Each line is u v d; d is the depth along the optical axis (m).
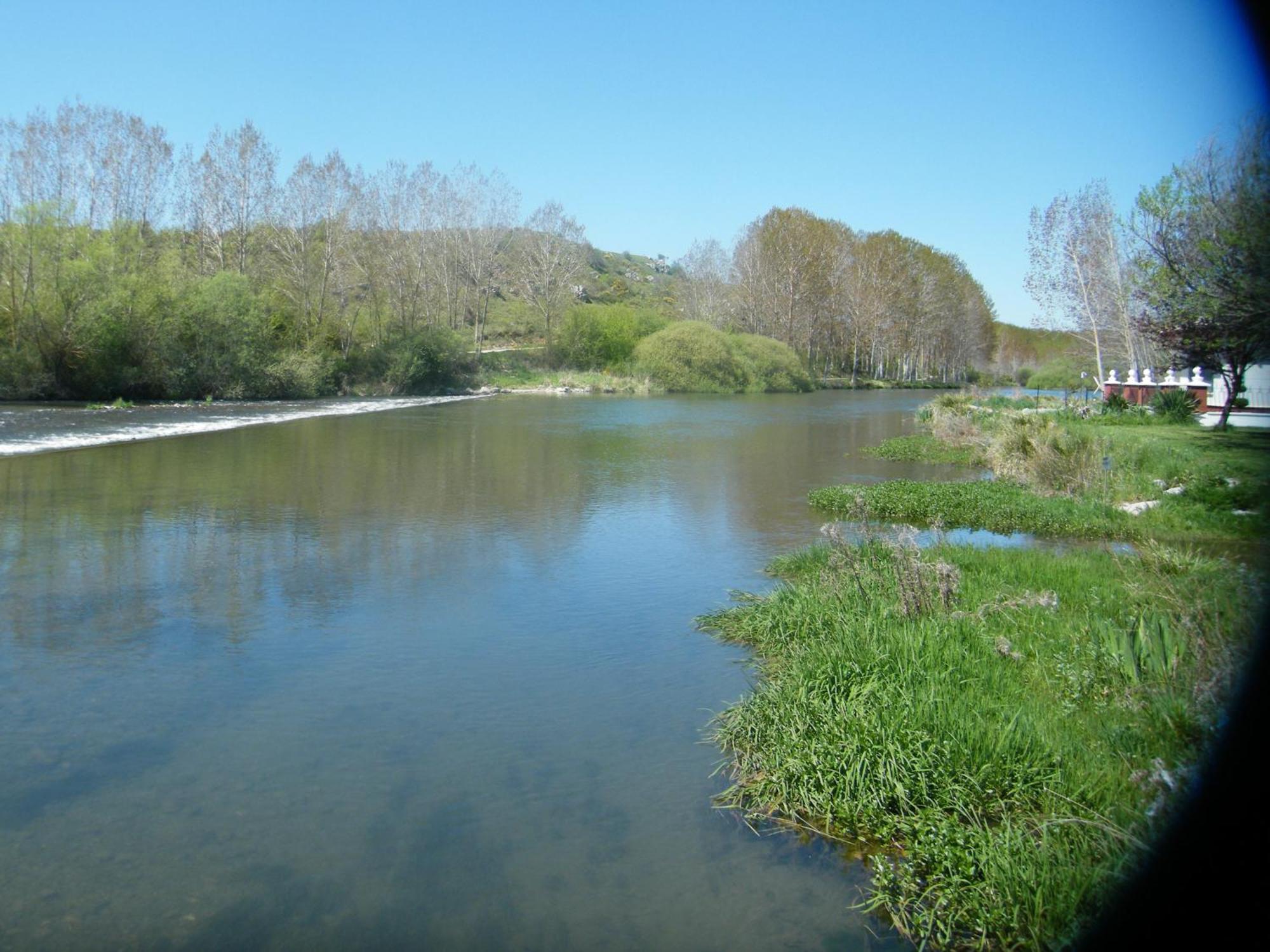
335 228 44.12
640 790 4.88
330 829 4.43
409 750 5.32
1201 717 4.83
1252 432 22.38
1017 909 3.57
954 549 9.58
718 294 72.94
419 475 16.67
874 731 4.86
